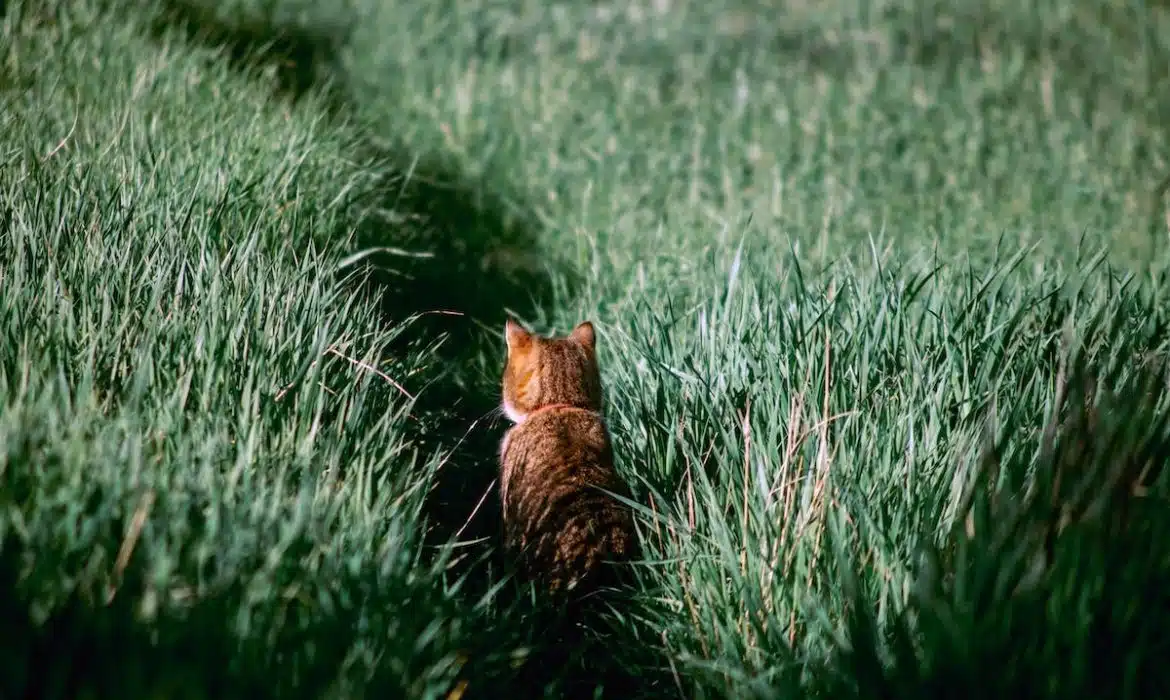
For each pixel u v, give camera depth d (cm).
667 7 3525
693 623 780
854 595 638
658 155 2084
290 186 1302
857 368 966
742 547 804
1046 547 654
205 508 639
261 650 552
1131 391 716
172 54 1669
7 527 549
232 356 814
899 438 861
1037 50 3269
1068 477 664
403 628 627
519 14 3188
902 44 3281
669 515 841
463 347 1451
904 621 622
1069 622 616
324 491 690
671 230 1691
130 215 983
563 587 841
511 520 930
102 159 1159
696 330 1118
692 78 2739
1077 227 1781
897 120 2448
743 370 995
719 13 3522
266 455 721
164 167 1180
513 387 1048
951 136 2309
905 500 782
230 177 1199
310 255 1138
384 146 1873
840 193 1955
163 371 773
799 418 865
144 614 520
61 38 1567
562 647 812
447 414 1188
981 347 1005
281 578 602
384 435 827
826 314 1022
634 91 2531
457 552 938
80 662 509
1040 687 596
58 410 671
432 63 2467
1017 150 2258
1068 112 2586
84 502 580
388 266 1464
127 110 1300
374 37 2558
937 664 602
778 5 3678
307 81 2131
